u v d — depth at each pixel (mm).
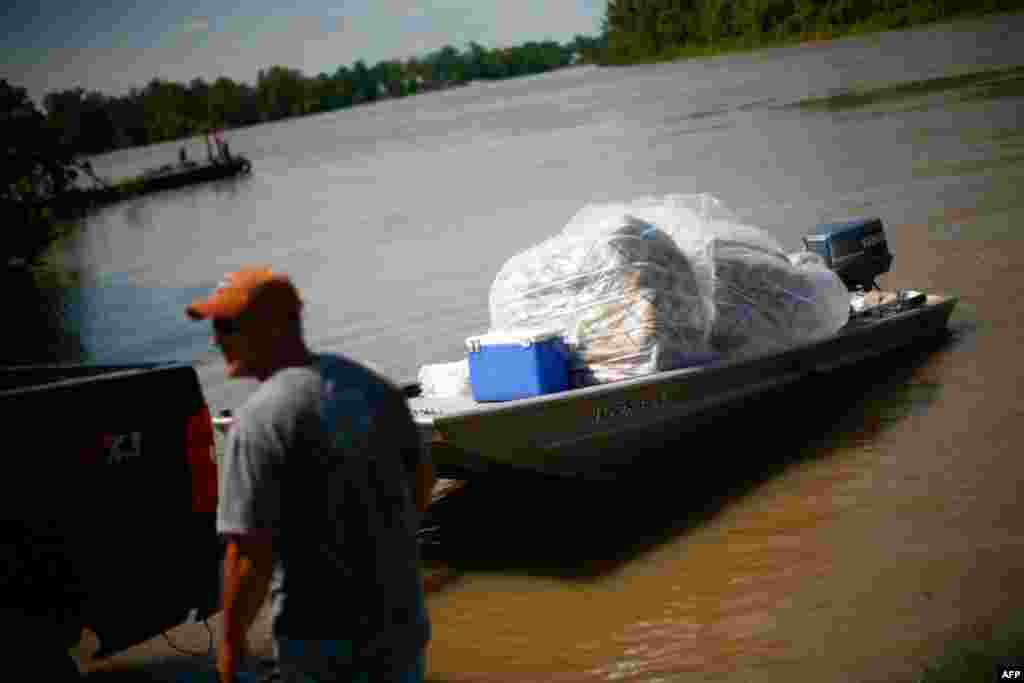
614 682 4625
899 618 4719
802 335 7672
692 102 49750
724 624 4988
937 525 5594
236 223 34250
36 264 26656
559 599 5562
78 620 4547
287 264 20703
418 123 109125
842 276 9078
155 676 5215
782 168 21516
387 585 2898
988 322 9086
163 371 4797
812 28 106250
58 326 17984
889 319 8359
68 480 4504
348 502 2842
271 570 2818
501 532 6656
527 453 6309
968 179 15961
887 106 29844
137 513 4672
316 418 2811
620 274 6715
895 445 6840
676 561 5789
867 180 17797
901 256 11750
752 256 7484
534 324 6926
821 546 5625
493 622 5398
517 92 153125
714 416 7141
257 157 91688
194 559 4816
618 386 6414
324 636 2861
